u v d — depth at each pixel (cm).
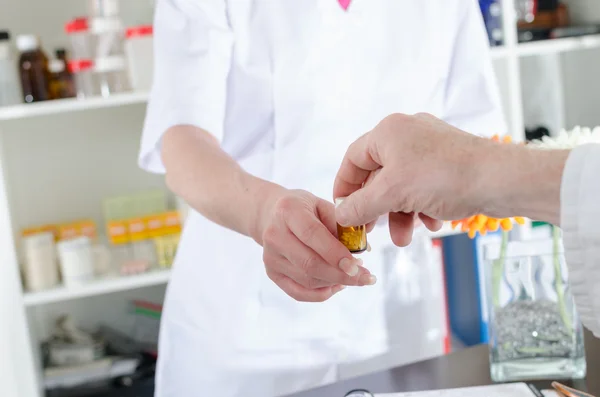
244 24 144
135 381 235
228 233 153
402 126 83
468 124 162
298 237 97
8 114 220
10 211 240
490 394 110
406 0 150
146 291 270
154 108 140
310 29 146
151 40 232
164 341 164
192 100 138
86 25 231
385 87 152
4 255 200
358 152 95
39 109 222
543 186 74
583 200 72
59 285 229
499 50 239
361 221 87
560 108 274
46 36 254
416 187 80
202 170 121
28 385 208
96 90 232
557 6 256
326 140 151
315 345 155
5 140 253
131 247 238
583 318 76
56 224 256
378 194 83
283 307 153
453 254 236
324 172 152
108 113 259
